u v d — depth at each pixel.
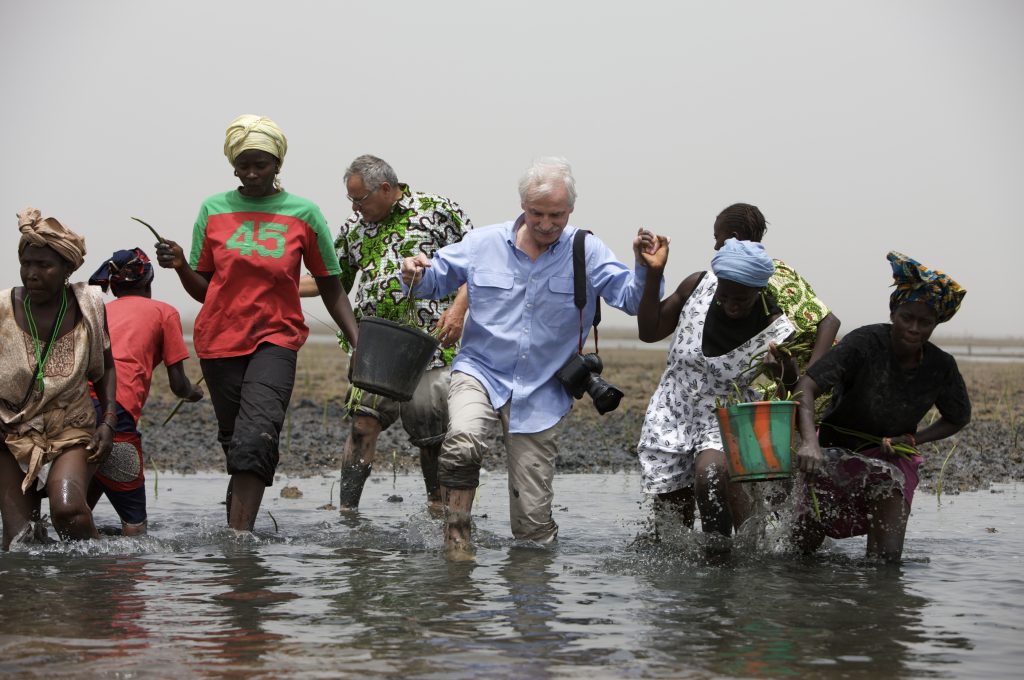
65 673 3.99
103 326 6.82
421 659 4.21
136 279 7.68
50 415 6.66
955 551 6.75
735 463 6.08
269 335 7.27
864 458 6.39
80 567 6.02
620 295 6.77
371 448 8.47
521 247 6.86
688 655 4.32
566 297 6.82
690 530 6.73
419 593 5.39
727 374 6.64
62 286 6.73
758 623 4.84
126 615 4.88
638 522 8.02
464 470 6.61
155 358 7.60
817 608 5.13
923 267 6.12
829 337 6.58
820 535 6.60
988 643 4.54
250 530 7.07
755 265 6.23
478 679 3.98
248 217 7.30
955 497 9.52
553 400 6.92
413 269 6.70
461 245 6.93
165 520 8.02
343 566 6.12
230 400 7.37
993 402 19.14
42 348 6.64
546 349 6.89
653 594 5.41
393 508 8.75
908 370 6.36
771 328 6.58
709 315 6.64
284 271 7.25
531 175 6.62
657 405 6.89
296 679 3.95
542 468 6.93
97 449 6.73
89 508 6.79
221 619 4.82
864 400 6.42
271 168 7.27
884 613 5.04
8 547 6.56
